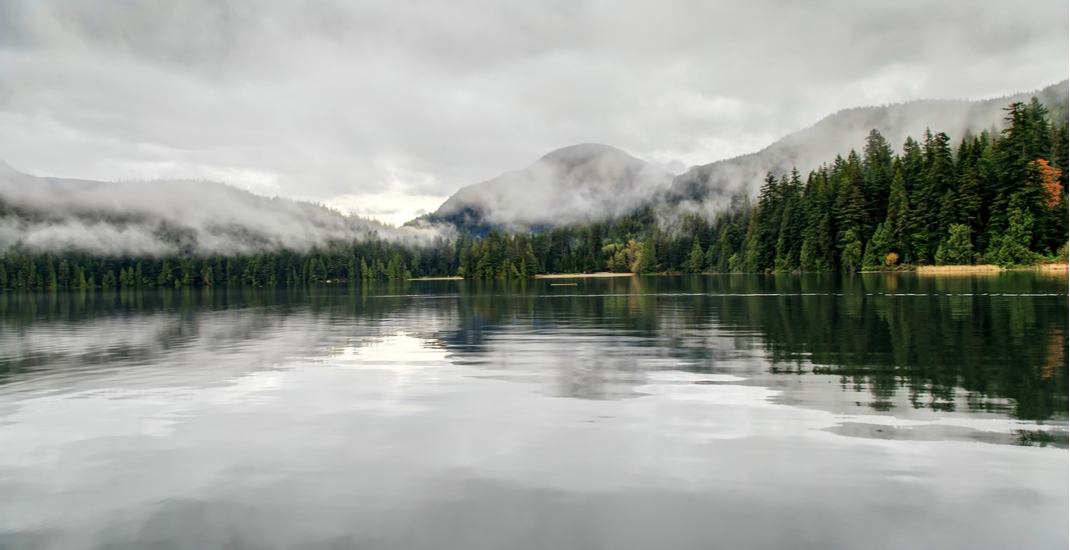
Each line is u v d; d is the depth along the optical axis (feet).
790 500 23.84
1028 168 263.49
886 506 23.16
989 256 265.34
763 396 40.93
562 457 29.27
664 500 24.04
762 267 377.91
